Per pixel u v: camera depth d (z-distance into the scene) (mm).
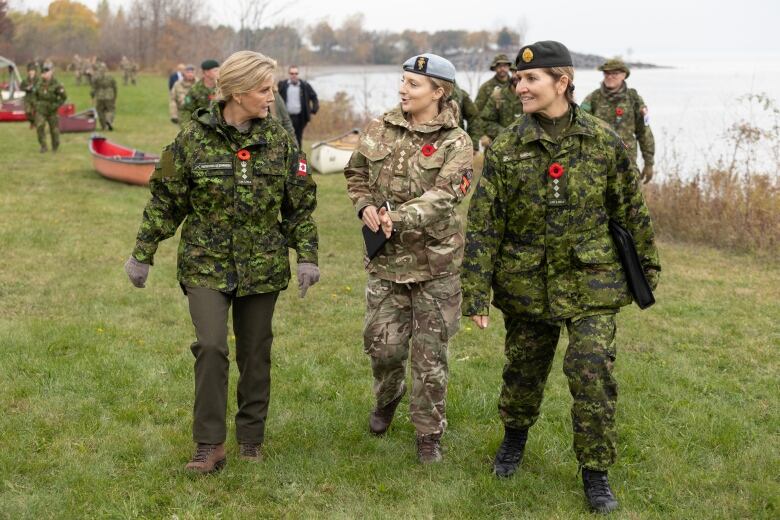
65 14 76062
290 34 25656
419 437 4004
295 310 6656
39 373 5016
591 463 3510
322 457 4027
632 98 9008
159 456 3979
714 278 7969
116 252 8469
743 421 4555
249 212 3639
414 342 3914
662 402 4832
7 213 10227
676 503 3672
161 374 5098
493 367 5398
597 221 3475
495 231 3553
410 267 3801
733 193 9781
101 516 3438
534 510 3584
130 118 26047
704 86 38562
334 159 14820
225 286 3643
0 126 22391
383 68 41438
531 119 3457
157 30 65062
